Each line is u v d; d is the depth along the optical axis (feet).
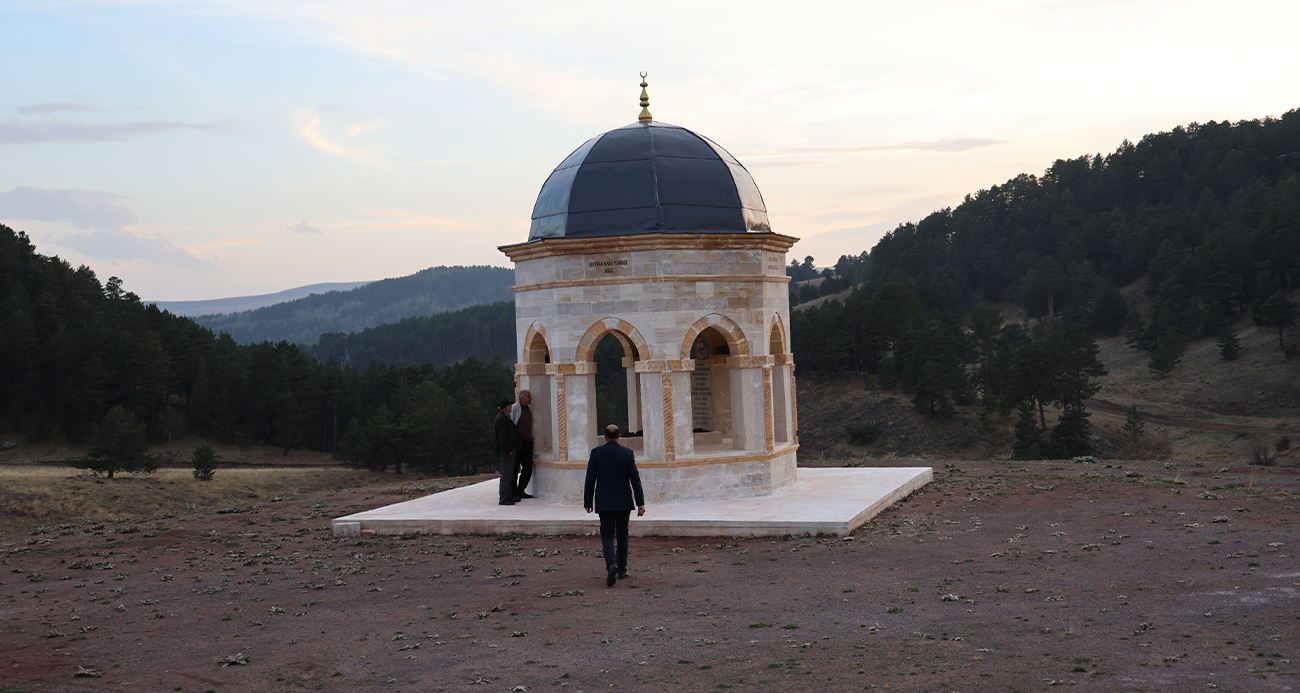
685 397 65.77
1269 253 544.62
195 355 462.19
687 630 34.68
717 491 65.92
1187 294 564.30
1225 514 55.01
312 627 37.83
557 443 67.31
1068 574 41.39
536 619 37.60
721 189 67.51
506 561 51.29
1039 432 361.51
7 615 41.70
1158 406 438.40
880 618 35.24
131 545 61.11
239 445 422.82
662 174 66.59
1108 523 54.29
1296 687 24.81
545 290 67.97
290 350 447.83
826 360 506.07
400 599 42.73
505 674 29.99
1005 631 32.37
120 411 295.48
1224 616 32.86
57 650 35.12
